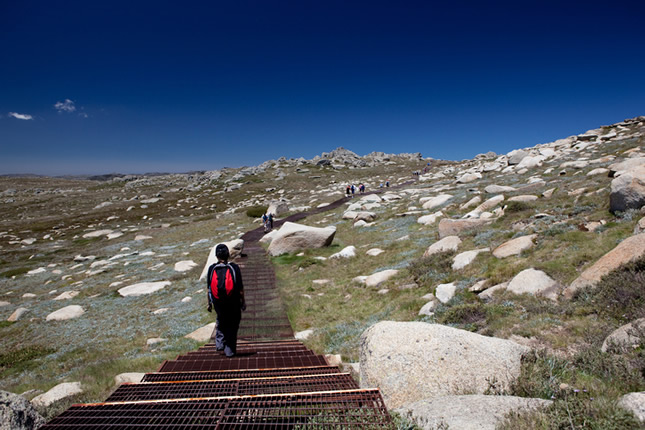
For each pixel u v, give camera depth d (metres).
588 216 14.66
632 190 13.25
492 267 12.92
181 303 19.66
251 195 83.19
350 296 16.22
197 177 136.38
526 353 5.99
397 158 145.12
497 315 9.43
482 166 56.34
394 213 35.34
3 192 113.00
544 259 11.86
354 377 7.47
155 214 67.94
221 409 4.29
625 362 5.33
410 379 5.59
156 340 14.20
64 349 15.04
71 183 152.88
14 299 25.59
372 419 4.08
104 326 17.52
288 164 129.50
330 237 27.31
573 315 8.34
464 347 5.84
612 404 3.81
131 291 23.23
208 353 8.62
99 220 64.94
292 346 9.73
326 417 4.06
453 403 4.55
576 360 6.00
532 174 34.97
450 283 13.25
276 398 4.57
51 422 4.05
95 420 4.10
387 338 6.12
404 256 19.91
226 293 7.77
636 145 33.66
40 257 40.56
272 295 17.86
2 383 12.27
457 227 20.17
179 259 31.97
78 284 27.36
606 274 8.98
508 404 4.38
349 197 60.25
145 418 4.12
